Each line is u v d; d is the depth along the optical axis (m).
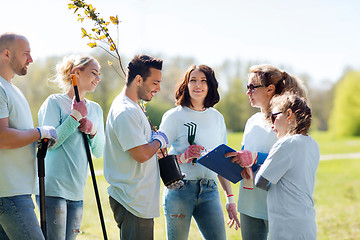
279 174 3.34
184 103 4.14
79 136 3.97
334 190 11.33
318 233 6.41
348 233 6.44
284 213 3.34
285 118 3.47
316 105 48.16
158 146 3.43
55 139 3.49
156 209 3.49
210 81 4.10
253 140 3.93
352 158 21.20
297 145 3.35
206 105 4.15
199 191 3.96
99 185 9.69
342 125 45.44
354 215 7.82
